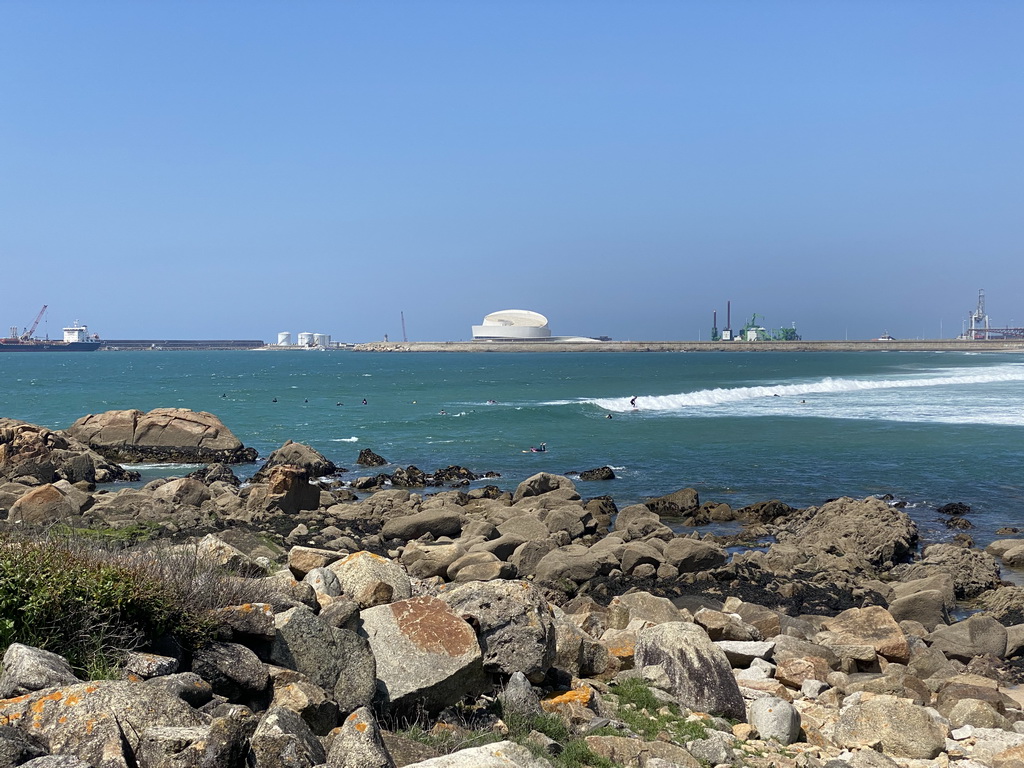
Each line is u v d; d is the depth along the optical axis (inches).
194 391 4037.9
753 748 386.9
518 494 1353.3
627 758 344.8
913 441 2006.6
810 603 804.0
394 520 1066.1
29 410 3029.0
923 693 517.7
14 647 275.6
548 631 398.9
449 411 2866.6
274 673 319.6
